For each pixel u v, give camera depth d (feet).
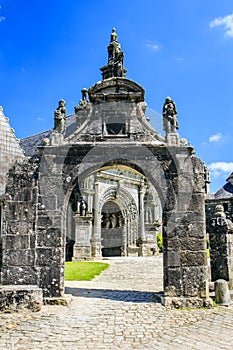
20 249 32.14
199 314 28.66
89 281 49.88
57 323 25.67
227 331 24.30
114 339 22.54
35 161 33.99
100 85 36.63
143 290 40.60
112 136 34.60
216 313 28.99
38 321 26.07
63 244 32.50
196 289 31.40
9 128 55.52
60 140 34.06
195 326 25.48
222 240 35.63
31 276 31.68
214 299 32.37
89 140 34.55
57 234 32.40
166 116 35.22
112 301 32.53
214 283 32.96
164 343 21.88
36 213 32.83
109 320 26.61
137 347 21.13
